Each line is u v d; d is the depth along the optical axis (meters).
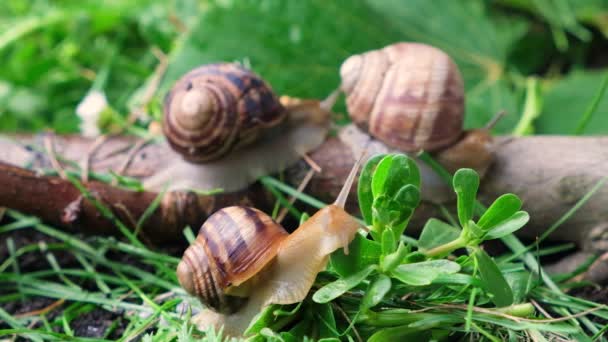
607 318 0.24
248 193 0.30
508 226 0.23
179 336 0.23
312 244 0.23
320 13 0.37
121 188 0.30
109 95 0.41
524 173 0.29
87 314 0.28
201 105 0.29
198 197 0.30
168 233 0.30
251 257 0.23
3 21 0.45
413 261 0.23
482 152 0.29
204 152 0.30
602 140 0.29
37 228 0.31
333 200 0.30
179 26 0.41
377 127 0.29
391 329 0.23
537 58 0.42
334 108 0.36
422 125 0.28
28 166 0.32
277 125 0.30
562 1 0.42
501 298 0.23
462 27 0.40
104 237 0.30
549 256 0.30
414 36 0.39
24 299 0.29
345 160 0.30
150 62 0.43
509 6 0.44
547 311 0.26
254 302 0.24
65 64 0.42
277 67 0.36
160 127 0.33
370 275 0.23
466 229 0.23
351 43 0.37
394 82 0.29
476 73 0.39
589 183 0.28
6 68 0.42
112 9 0.44
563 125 0.37
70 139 0.33
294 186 0.30
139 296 0.28
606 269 0.28
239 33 0.37
